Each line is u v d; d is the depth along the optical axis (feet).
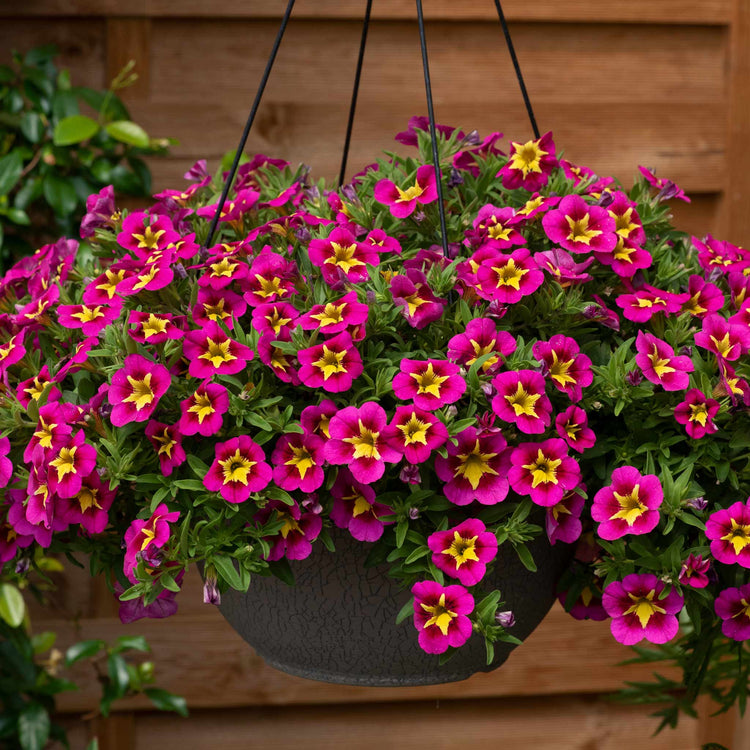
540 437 3.96
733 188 7.23
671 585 3.92
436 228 4.17
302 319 3.93
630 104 7.11
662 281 4.16
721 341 4.00
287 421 3.92
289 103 6.86
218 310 4.03
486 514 3.96
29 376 4.11
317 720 7.48
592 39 7.08
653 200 4.31
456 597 3.89
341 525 3.92
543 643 7.39
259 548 3.93
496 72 6.99
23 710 6.03
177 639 7.11
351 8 6.77
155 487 3.98
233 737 7.41
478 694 7.41
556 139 7.06
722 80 7.23
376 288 4.00
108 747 7.27
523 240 4.05
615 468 4.00
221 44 6.79
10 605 5.35
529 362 3.93
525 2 6.88
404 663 4.06
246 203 4.19
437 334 4.00
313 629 4.04
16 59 6.16
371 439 3.86
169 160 6.81
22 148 6.06
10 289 4.26
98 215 4.27
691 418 3.94
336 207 4.22
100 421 3.96
